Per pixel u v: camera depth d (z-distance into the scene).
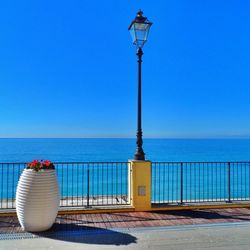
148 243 4.92
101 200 7.91
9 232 5.43
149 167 7.10
